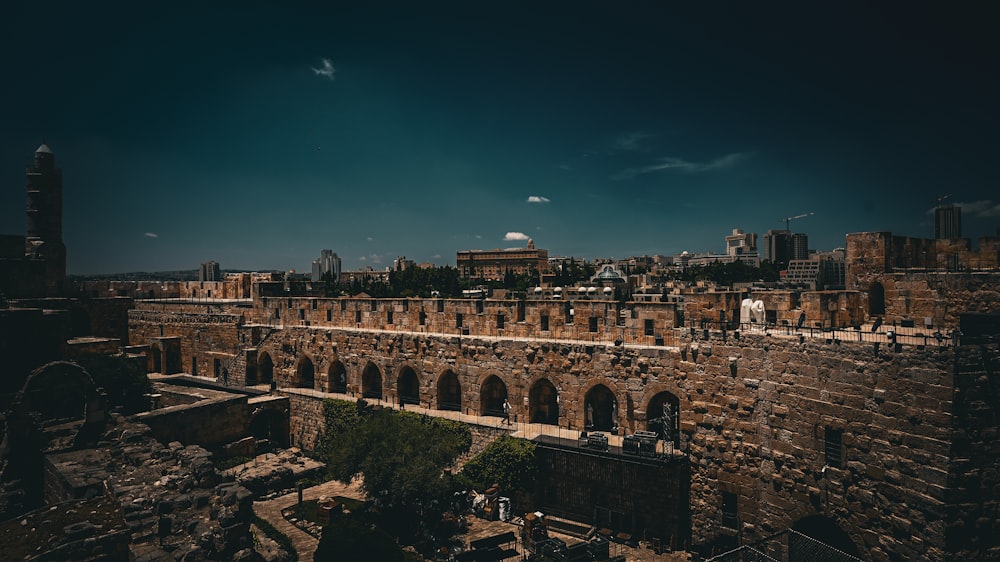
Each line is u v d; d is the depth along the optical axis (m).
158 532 25.59
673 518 35.78
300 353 61.16
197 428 49.53
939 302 31.06
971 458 22.69
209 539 24.91
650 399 38.72
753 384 31.75
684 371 35.81
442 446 41.31
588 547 33.69
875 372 25.62
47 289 72.12
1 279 58.81
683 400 36.19
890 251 34.53
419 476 38.00
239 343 66.50
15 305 57.06
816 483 28.19
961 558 22.56
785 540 29.33
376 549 31.53
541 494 41.09
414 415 48.41
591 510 38.97
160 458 33.88
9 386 39.84
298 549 35.16
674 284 113.81
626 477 37.59
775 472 30.38
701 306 37.91
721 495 33.41
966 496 22.59
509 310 47.38
